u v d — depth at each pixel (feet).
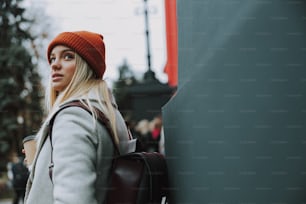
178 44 4.57
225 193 3.54
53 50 4.28
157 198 4.07
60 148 3.71
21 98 22.93
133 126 11.14
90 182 3.66
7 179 17.87
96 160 3.86
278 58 3.25
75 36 4.21
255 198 3.32
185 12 4.36
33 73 19.17
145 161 3.96
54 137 3.80
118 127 4.21
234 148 3.49
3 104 23.57
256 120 3.35
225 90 3.58
